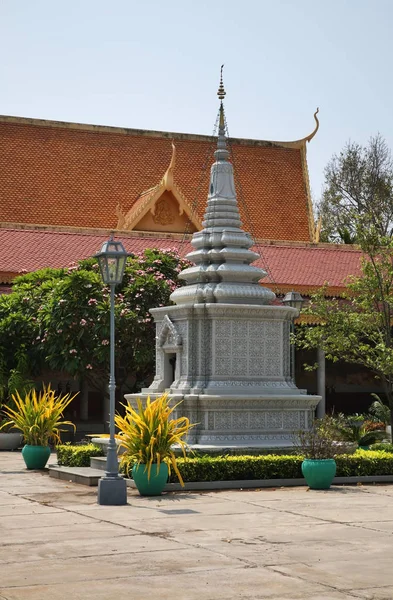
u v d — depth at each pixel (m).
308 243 43.25
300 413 20.41
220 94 22.31
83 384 37.69
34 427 21.92
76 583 9.62
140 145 52.00
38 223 47.81
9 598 9.02
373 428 29.67
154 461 16.62
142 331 29.98
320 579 9.86
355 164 68.56
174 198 46.41
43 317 30.36
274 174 54.09
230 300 20.50
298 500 16.03
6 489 17.80
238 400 19.62
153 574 10.05
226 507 15.09
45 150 49.91
